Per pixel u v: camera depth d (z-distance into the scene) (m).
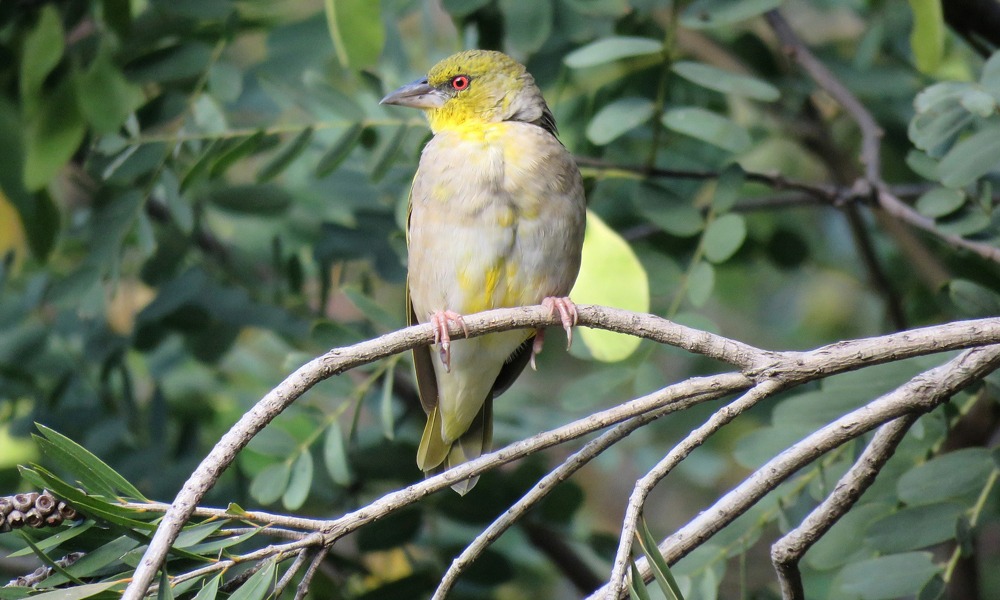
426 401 9.34
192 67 9.90
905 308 12.38
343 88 11.98
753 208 11.73
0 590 5.34
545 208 8.88
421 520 10.66
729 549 8.08
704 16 9.59
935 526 7.46
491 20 11.09
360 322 11.17
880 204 9.76
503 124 9.38
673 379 12.00
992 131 7.94
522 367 9.73
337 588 10.10
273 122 10.52
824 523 6.16
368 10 8.77
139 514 5.46
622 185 11.77
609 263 9.09
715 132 9.50
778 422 8.16
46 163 9.79
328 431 9.16
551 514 11.09
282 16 11.44
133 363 12.74
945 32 10.88
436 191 9.03
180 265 11.27
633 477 16.84
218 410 12.20
